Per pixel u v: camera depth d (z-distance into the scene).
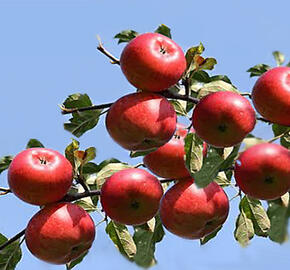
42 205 8.11
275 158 7.59
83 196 8.15
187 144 7.92
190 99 7.88
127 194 7.93
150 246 8.50
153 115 7.60
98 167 8.41
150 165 8.32
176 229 8.21
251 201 8.45
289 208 6.59
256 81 7.88
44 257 8.03
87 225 8.00
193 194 8.09
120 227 8.40
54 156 7.99
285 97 7.64
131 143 7.77
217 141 7.73
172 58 7.63
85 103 8.14
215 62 7.83
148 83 7.64
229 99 7.64
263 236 8.45
